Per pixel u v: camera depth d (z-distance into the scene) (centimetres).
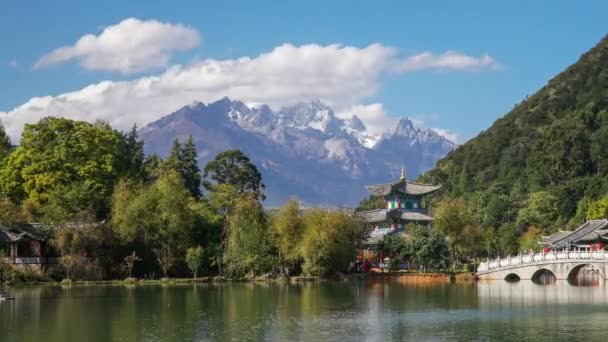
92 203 15688
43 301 11044
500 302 11038
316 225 15762
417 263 17800
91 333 8256
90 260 14462
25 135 16812
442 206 18612
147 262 15088
